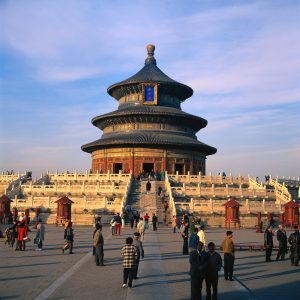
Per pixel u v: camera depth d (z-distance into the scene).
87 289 21.38
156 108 109.31
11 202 69.06
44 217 67.75
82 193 75.94
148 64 122.62
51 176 89.94
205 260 18.44
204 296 20.61
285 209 65.81
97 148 107.06
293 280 24.69
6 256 33.19
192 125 112.12
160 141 99.44
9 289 21.33
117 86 115.00
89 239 45.66
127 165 101.38
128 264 21.78
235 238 47.72
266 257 31.91
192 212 65.12
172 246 39.16
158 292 20.75
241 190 75.88
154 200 70.12
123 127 108.69
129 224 63.03
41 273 25.81
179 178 84.44
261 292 21.55
